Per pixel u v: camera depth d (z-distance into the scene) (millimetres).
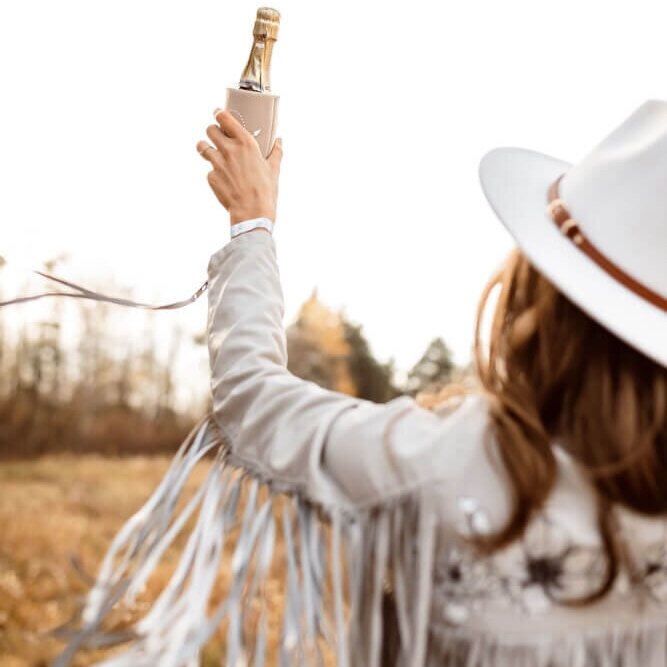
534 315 1009
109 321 17859
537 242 1003
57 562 7934
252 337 1129
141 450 17672
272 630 4316
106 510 11352
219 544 1055
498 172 1118
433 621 987
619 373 982
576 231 997
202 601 1011
